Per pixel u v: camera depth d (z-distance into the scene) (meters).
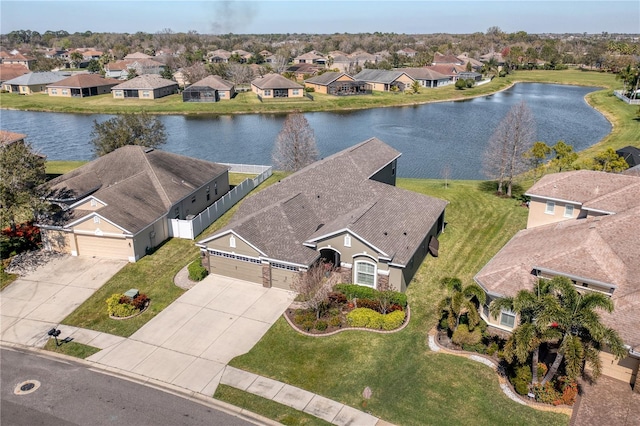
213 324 29.73
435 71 149.62
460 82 142.50
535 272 28.56
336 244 32.62
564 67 189.75
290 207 36.72
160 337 28.72
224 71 149.00
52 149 81.81
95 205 38.56
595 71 183.12
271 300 32.06
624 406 22.62
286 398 23.77
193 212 46.56
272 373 25.52
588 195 35.22
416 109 118.12
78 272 36.28
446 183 55.41
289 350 27.20
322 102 121.81
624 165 46.31
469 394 23.61
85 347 28.06
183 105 117.12
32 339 28.95
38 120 105.94
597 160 48.12
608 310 21.08
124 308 30.81
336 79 132.25
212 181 49.94
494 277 28.22
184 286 34.06
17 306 32.25
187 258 38.09
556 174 39.19
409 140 85.19
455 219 44.78
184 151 79.44
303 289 30.66
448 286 27.00
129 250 37.34
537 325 21.03
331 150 79.06
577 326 21.36
